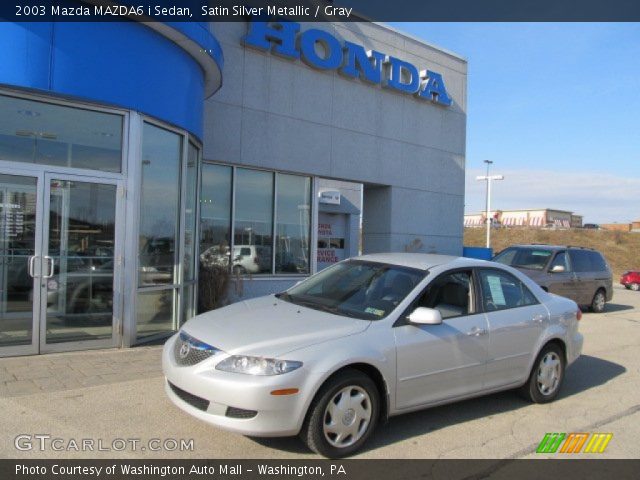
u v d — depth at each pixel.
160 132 7.92
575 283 13.79
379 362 4.49
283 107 12.88
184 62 8.22
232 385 4.00
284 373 4.04
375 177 14.83
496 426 5.25
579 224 99.56
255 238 12.67
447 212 16.66
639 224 83.19
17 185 6.65
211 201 11.97
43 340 6.78
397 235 15.42
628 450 4.80
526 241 64.81
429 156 16.14
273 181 12.95
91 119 7.08
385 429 5.01
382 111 14.95
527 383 5.96
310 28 13.33
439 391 5.00
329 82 13.77
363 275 5.55
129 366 6.41
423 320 4.68
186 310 8.98
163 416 4.92
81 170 6.98
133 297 7.39
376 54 14.55
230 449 4.34
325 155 13.70
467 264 5.65
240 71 12.16
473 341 5.23
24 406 5.02
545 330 5.95
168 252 8.22
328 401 4.21
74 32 6.69
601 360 8.46
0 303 6.59
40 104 6.73
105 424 4.69
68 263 6.96
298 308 5.12
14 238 6.65
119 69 7.09
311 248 13.63
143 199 7.66
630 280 28.78
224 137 11.93
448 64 16.73
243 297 12.26
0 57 6.23
